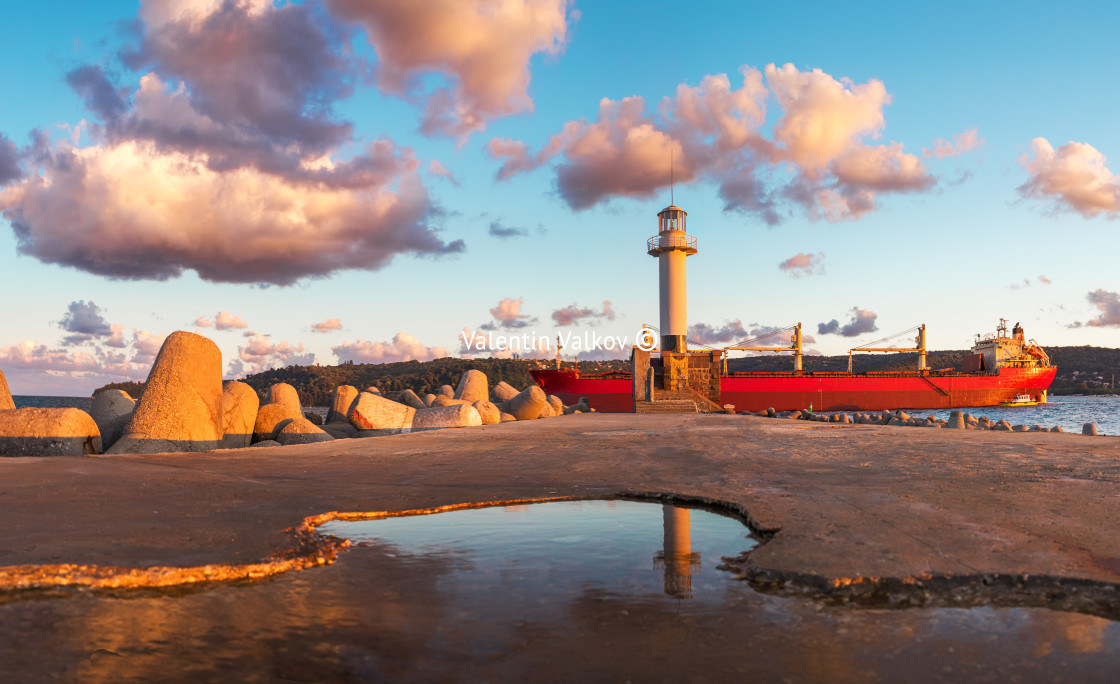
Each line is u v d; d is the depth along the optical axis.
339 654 2.31
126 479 6.56
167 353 12.22
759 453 9.60
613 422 20.30
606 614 2.76
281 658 2.26
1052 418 64.06
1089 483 6.26
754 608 2.85
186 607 2.82
